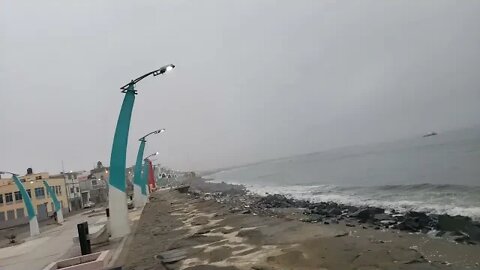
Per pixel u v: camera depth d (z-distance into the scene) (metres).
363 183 47.72
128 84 18.23
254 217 21.53
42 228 35.59
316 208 27.55
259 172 160.12
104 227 22.50
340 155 167.88
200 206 34.25
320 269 9.35
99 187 94.12
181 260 11.99
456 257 10.91
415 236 14.27
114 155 18.17
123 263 12.36
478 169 41.69
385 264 9.47
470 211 18.78
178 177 192.25
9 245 24.02
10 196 55.38
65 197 68.44
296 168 133.88
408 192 32.19
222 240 14.84
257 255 11.47
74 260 11.23
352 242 12.43
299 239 13.59
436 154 74.69
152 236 17.75
